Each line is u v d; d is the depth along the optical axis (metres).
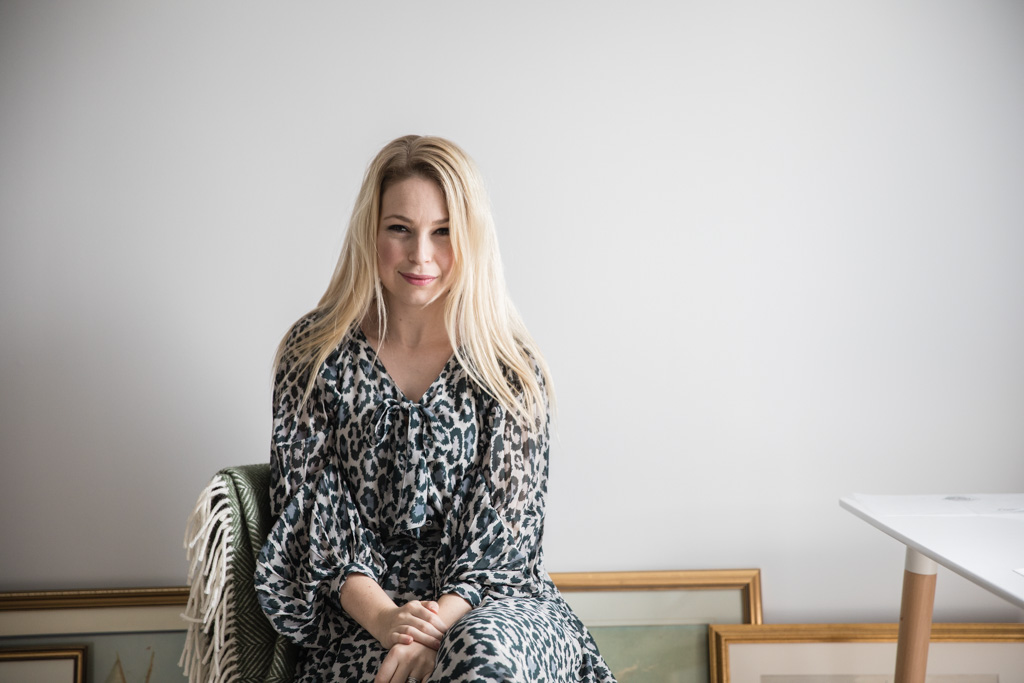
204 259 1.86
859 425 1.91
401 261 1.38
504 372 1.44
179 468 1.86
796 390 1.91
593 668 1.30
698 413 1.91
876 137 1.90
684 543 1.92
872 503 1.53
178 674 1.83
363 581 1.28
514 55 1.88
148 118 1.84
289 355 1.45
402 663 1.10
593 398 1.90
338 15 1.86
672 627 1.89
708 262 1.90
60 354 1.84
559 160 1.88
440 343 1.45
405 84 1.87
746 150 1.89
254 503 1.33
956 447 1.91
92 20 1.82
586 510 1.91
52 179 1.83
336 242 1.87
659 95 1.88
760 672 1.83
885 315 1.90
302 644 1.30
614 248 1.89
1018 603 0.99
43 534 1.85
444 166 1.38
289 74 1.86
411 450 1.35
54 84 1.82
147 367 1.85
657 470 1.91
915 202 1.90
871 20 1.89
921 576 1.47
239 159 1.86
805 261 1.90
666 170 1.89
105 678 1.82
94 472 1.85
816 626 1.85
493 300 1.44
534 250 1.89
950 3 1.89
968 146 1.90
